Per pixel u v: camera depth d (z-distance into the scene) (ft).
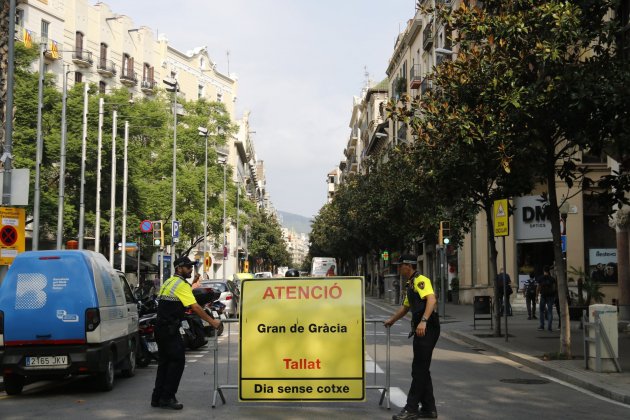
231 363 46.80
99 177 125.18
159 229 116.88
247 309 29.78
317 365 29.32
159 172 162.71
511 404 31.48
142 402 31.65
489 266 117.39
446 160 55.36
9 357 33.27
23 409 30.07
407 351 53.36
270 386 29.37
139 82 207.72
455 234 90.94
